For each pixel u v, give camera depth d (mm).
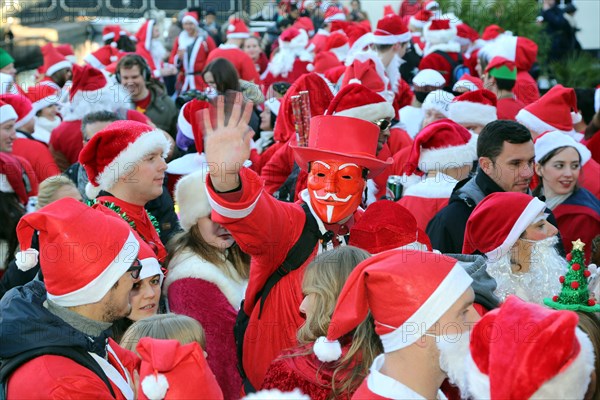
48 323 2412
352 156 3180
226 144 2713
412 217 3271
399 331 2195
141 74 6746
